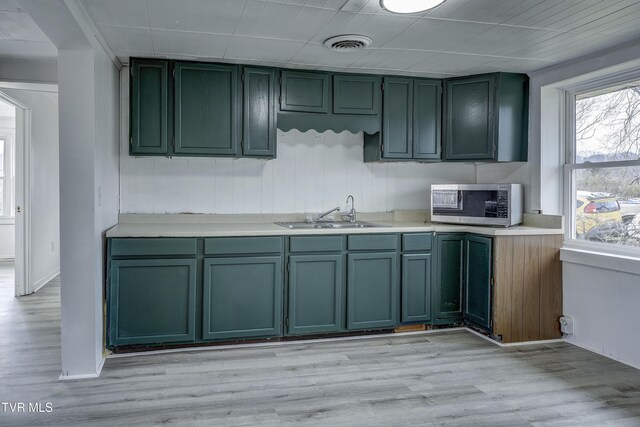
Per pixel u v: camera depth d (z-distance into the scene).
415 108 3.92
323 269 3.46
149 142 3.40
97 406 2.40
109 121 3.25
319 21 2.65
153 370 2.90
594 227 3.47
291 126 3.66
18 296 4.93
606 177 3.38
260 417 2.31
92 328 2.79
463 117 3.91
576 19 2.62
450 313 3.78
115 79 3.46
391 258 3.61
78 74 2.71
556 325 3.57
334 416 2.32
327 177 4.11
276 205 3.98
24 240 4.98
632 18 2.61
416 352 3.27
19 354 3.15
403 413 2.36
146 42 3.02
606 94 3.40
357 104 3.79
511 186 3.59
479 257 3.61
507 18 2.60
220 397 2.53
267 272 3.34
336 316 3.49
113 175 3.43
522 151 3.88
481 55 3.32
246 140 3.55
